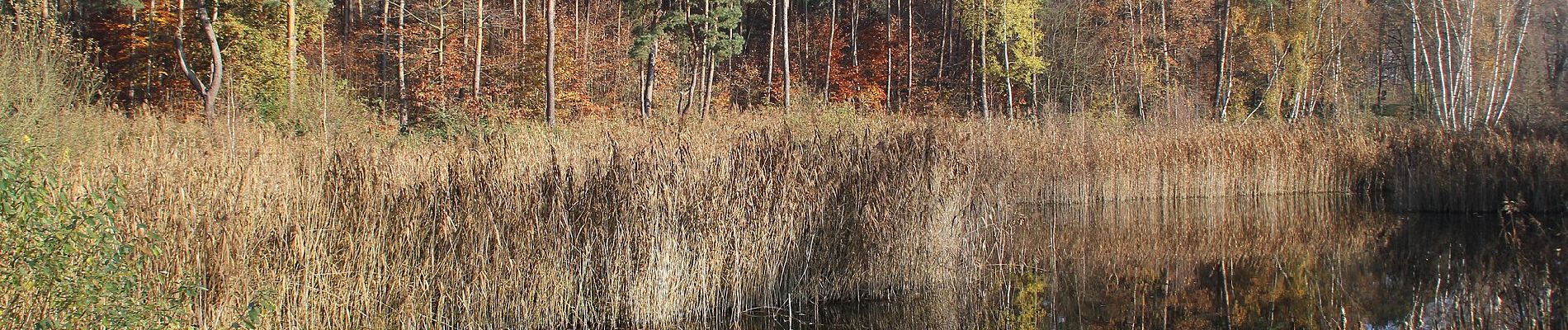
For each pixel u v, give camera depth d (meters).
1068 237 11.46
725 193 6.77
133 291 4.04
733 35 24.00
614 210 6.22
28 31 11.23
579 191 6.25
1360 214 13.53
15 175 3.22
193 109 17.83
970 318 7.08
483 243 5.77
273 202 5.09
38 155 3.52
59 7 23.03
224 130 8.42
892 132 8.07
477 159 6.12
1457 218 12.83
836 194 7.16
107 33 22.83
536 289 5.98
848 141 7.55
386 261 5.48
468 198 5.77
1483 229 11.69
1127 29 27.98
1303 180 15.51
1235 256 10.11
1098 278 8.73
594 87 25.73
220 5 20.31
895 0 40.06
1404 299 7.62
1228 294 8.02
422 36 25.09
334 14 31.23
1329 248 10.69
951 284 7.56
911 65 33.16
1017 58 26.33
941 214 7.55
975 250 7.95
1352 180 15.48
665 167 6.56
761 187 6.92
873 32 36.38
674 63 28.34
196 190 4.80
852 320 6.83
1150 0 28.42
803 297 7.03
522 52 24.81
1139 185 15.03
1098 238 11.33
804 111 16.44
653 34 22.70
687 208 6.52
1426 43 22.86
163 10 21.16
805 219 7.07
